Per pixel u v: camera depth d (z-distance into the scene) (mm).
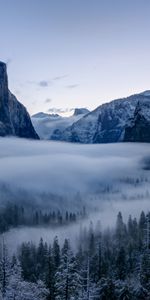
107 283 82688
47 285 84312
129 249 146375
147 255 105188
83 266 123375
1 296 68812
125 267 121188
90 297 64812
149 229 131375
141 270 98562
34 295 69125
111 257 145750
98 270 117562
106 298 80812
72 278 67688
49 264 92750
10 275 78438
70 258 69438
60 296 67750
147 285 89125
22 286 68500
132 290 83938
